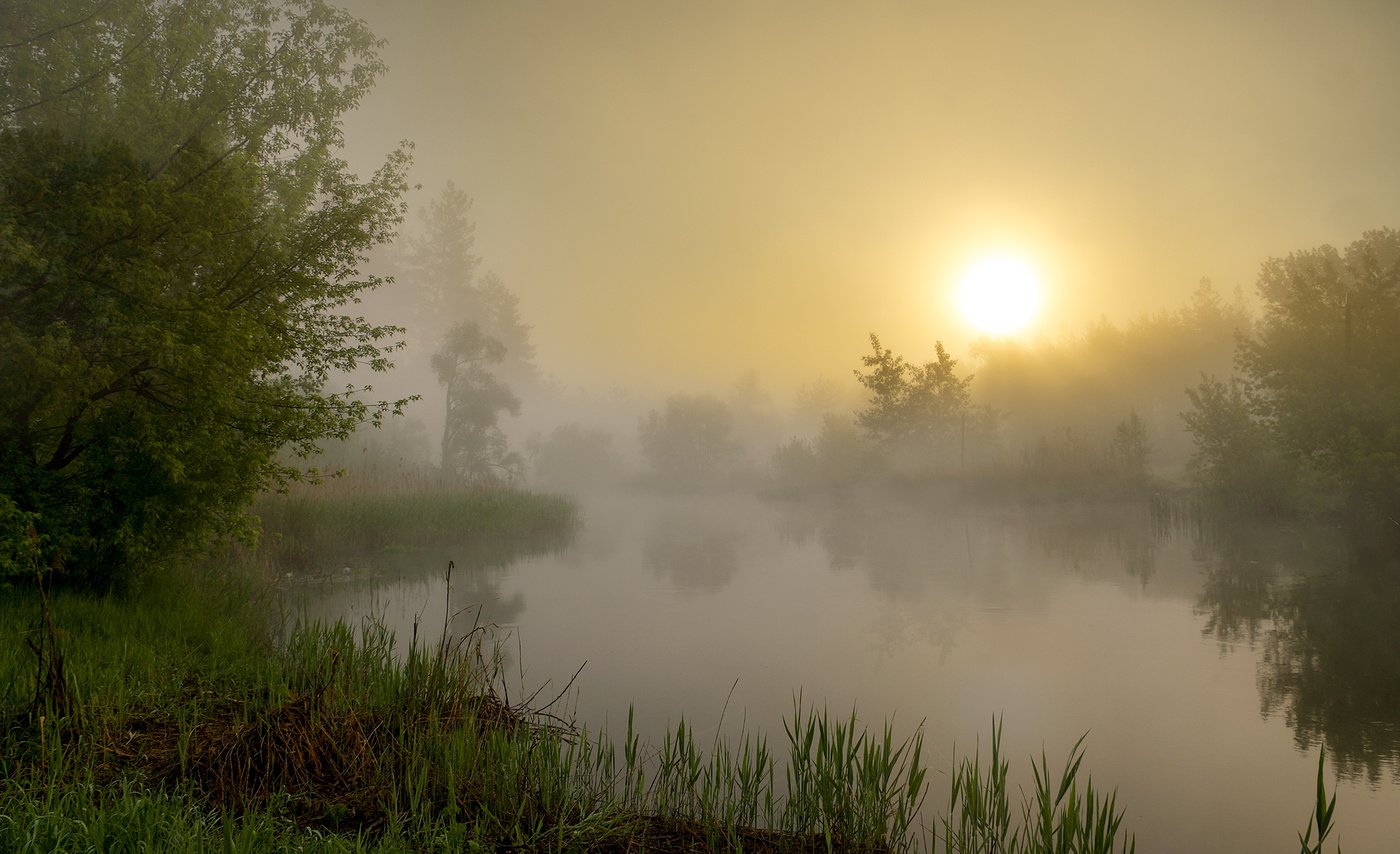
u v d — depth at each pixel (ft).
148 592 37.19
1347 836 19.88
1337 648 37.83
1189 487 116.16
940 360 157.99
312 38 45.01
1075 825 16.34
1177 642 39.52
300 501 71.20
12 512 29.63
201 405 34.55
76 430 34.81
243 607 40.98
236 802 16.08
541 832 16.65
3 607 28.96
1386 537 73.31
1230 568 61.41
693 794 19.40
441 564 69.21
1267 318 87.86
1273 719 28.40
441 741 19.62
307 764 18.15
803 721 28.04
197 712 20.47
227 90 41.24
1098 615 45.96
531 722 25.63
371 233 44.27
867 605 49.75
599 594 54.19
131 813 13.87
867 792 18.74
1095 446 157.99
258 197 41.55
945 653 37.60
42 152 33.32
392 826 15.28
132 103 37.42
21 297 32.68
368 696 23.95
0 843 12.61
